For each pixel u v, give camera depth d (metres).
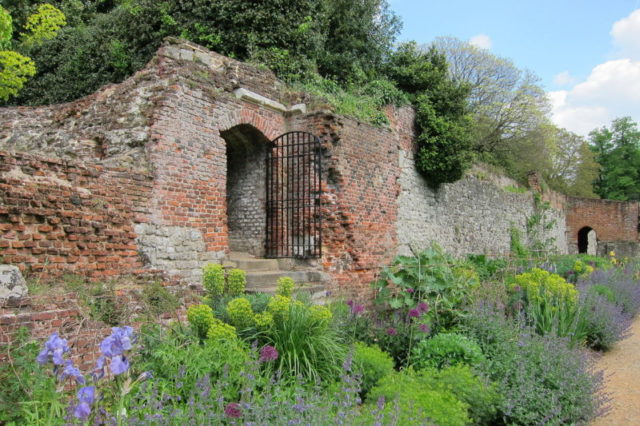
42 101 15.45
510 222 21.55
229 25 11.59
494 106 27.38
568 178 40.06
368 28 16.41
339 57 13.73
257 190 9.54
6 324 3.75
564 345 5.78
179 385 3.52
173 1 12.13
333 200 9.38
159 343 4.22
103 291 5.25
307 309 5.18
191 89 7.57
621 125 47.19
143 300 5.39
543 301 7.61
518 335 6.00
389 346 6.02
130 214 6.40
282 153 9.10
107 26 14.79
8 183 4.94
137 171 6.58
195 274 7.29
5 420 3.02
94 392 2.36
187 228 7.26
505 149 28.31
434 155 13.29
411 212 13.06
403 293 7.12
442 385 4.36
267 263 8.89
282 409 3.36
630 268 16.75
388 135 11.34
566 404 4.71
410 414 3.54
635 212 29.67
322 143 9.29
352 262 9.66
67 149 8.03
